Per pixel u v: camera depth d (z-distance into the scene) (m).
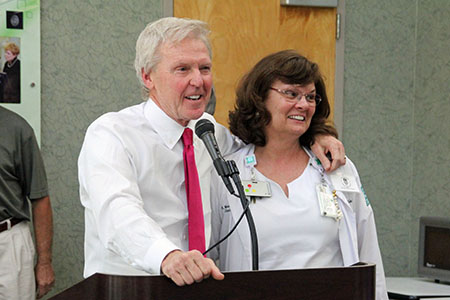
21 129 3.50
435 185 4.47
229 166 1.92
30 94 3.82
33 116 3.83
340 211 2.33
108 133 2.07
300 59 2.33
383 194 4.63
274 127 2.35
